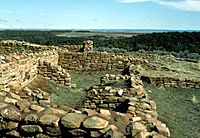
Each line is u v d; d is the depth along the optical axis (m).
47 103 5.36
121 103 9.35
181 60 25.75
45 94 9.69
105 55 18.94
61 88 12.50
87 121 4.38
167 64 22.19
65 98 11.15
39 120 4.45
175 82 15.30
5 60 9.52
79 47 24.22
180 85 15.30
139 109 7.62
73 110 4.89
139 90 9.54
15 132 4.56
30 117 4.51
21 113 4.67
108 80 11.98
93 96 9.66
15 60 10.08
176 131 8.29
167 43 41.78
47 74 13.14
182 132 8.27
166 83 15.32
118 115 4.96
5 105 4.82
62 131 4.38
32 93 9.38
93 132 4.28
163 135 4.79
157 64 20.94
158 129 4.83
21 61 10.59
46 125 4.41
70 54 18.86
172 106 11.34
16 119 4.57
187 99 12.84
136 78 12.21
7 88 8.88
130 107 7.61
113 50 33.56
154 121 5.20
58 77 13.10
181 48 39.28
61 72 13.07
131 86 9.91
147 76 15.52
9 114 4.61
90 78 16.95
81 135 4.31
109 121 4.61
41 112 4.70
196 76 17.38
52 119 4.45
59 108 5.04
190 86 15.34
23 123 4.54
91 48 23.73
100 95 9.59
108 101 9.47
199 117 10.04
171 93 13.90
